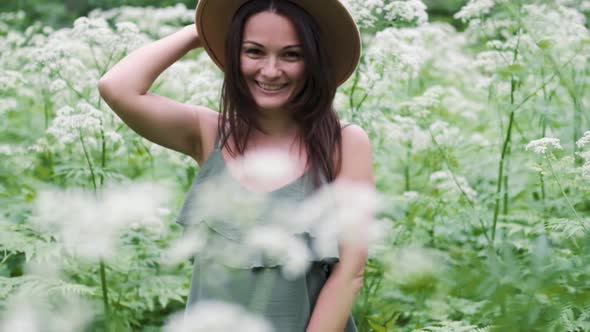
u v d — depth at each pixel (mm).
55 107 4676
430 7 10211
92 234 1329
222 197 1707
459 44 5887
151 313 3361
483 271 1396
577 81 4480
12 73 3979
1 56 4930
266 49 1904
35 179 4016
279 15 1889
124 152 3873
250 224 1679
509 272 1436
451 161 3924
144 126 2051
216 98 3793
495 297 1386
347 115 3457
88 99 4090
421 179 4582
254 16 1903
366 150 2070
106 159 4094
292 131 2047
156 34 6312
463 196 3729
